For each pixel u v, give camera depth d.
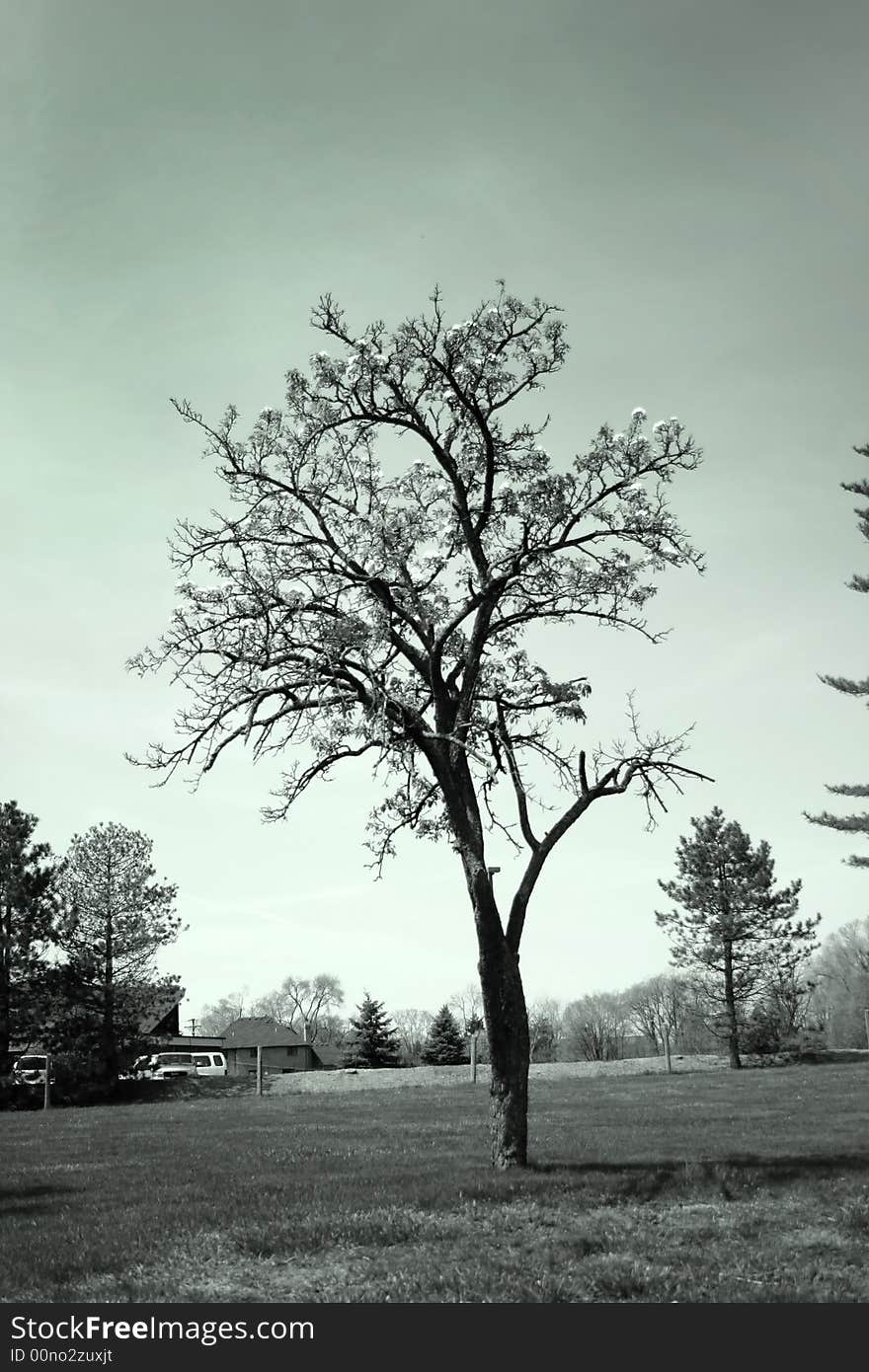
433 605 19.72
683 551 19.72
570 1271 12.16
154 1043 55.88
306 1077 58.06
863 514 48.91
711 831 56.59
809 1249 12.98
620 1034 130.50
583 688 20.22
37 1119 38.72
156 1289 11.73
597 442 19.47
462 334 19.97
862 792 50.09
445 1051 84.62
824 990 125.12
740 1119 29.03
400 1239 13.63
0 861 52.16
